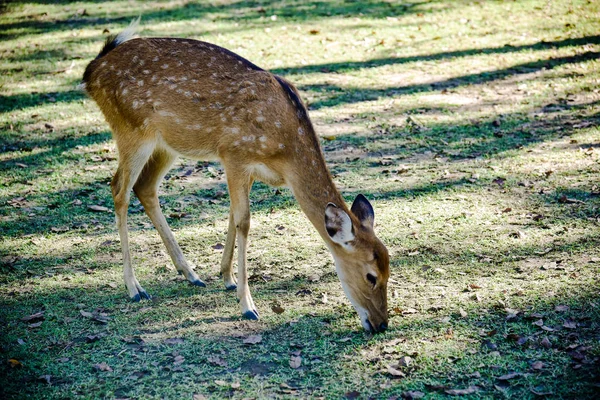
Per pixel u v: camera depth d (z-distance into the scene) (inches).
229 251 290.0
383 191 380.5
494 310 262.5
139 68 286.0
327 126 474.6
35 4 759.7
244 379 227.1
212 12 725.3
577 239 315.6
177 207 373.1
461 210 354.0
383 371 229.6
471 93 524.7
